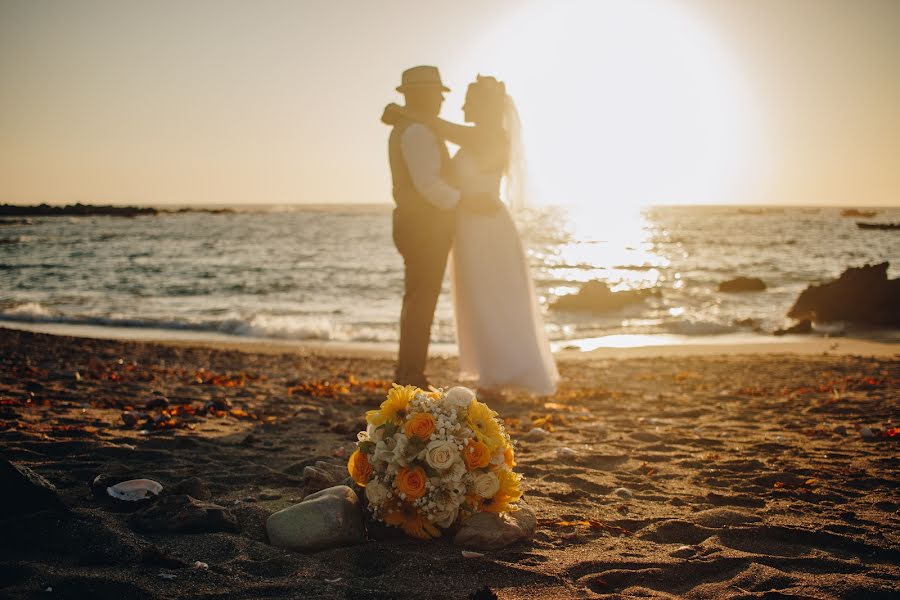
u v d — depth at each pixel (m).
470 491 3.00
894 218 151.88
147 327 18.34
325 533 2.85
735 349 15.42
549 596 2.47
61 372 8.15
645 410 6.67
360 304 26.25
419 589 2.50
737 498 3.75
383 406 3.07
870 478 4.19
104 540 2.73
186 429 5.04
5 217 85.69
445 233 6.03
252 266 42.06
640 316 23.39
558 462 4.47
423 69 5.89
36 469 3.78
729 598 2.49
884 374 10.27
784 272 40.34
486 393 6.43
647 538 3.16
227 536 2.91
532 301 6.36
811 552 3.03
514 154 6.36
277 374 9.74
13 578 2.41
